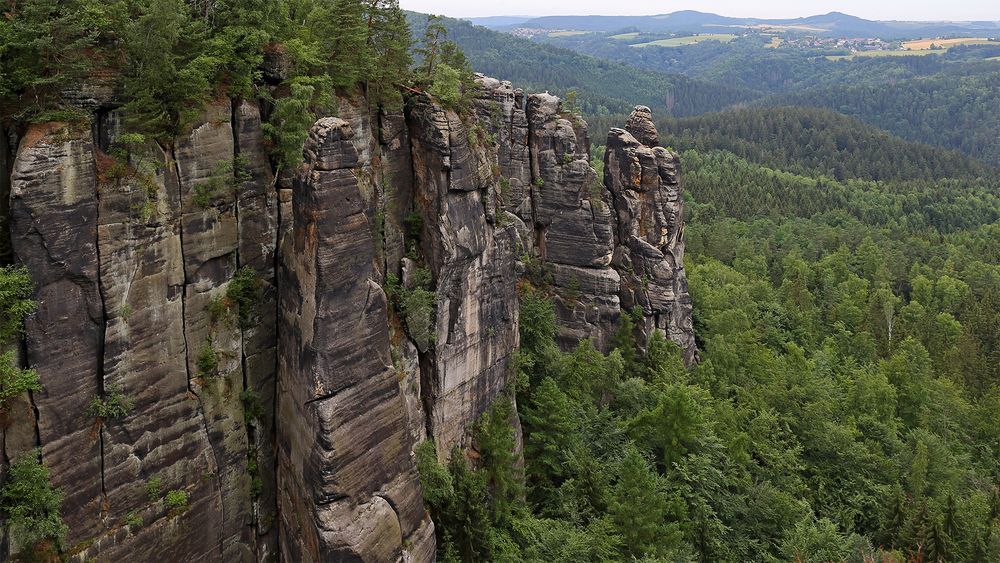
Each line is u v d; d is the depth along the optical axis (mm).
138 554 32688
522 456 57625
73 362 29859
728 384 84625
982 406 92062
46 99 29531
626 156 82812
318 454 34094
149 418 32812
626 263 83625
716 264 140125
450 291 49500
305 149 33969
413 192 49281
